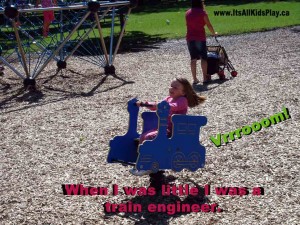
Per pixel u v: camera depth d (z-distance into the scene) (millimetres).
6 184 5090
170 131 4746
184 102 4793
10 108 8344
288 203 4375
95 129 6832
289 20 20672
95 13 10406
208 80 9594
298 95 8047
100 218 4254
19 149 6180
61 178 5168
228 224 4051
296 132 6242
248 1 32281
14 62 13195
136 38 17984
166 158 4602
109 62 11094
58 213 4383
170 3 36469
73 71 11430
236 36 16594
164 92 8930
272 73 10000
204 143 6012
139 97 8625
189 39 9336
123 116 7430
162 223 4129
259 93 8359
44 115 7734
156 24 22859
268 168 5176
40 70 9898
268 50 13148
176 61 12352
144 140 4641
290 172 5047
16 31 9297
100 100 8562
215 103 7867
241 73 10242
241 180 4914
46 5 11461
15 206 4566
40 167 5520
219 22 21625
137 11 31438
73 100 8672
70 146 6164
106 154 5809
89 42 17438
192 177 5039
